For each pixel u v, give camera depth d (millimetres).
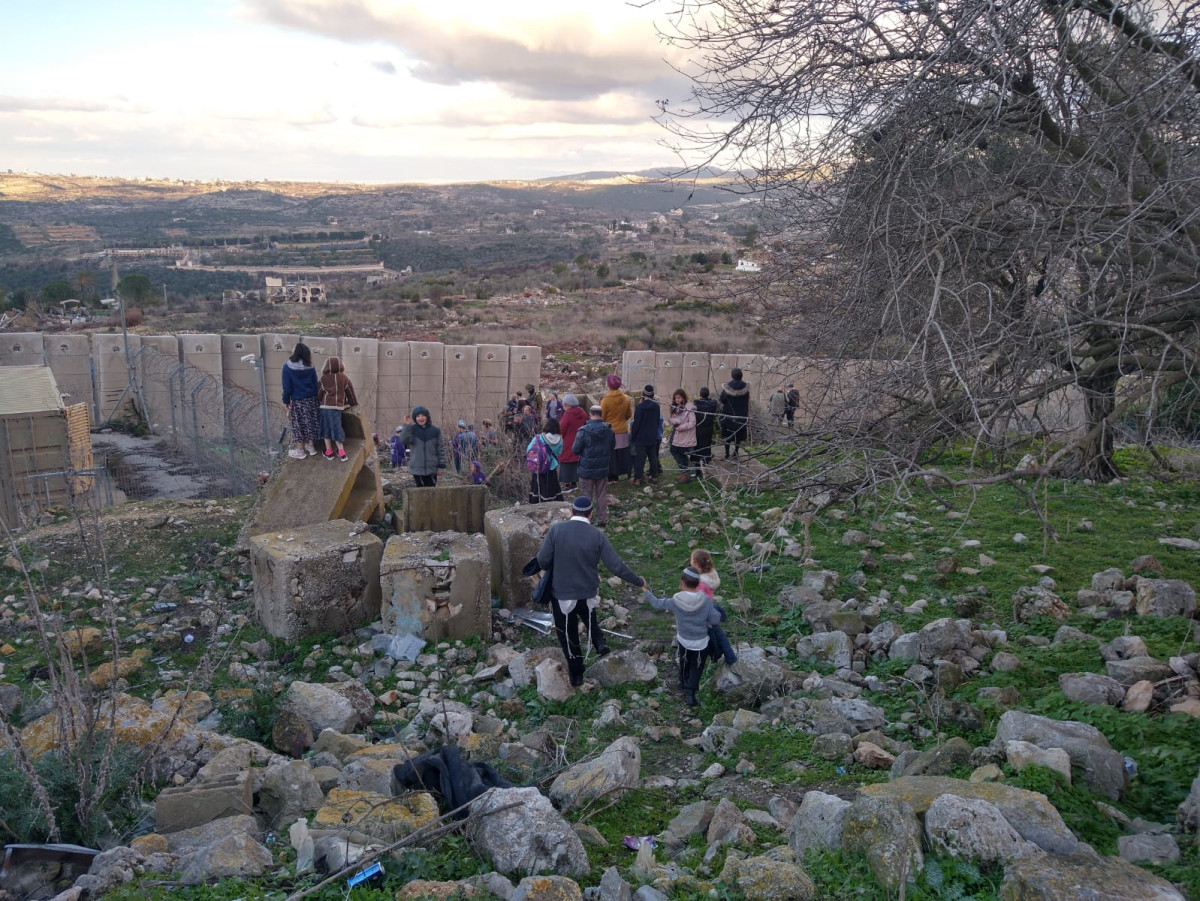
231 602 9188
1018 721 5035
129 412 24531
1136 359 5371
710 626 6887
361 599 8547
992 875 3559
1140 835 3975
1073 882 3176
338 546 8438
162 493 17922
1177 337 5273
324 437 10867
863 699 6602
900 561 9484
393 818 4387
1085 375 5719
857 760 5516
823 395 5926
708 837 4562
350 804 4578
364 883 3875
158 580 9656
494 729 6422
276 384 26172
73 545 10375
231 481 17453
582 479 11227
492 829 4191
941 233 5242
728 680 7000
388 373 26453
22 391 14078
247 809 4801
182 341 25203
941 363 4855
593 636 7719
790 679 6984
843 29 5883
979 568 9164
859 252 5930
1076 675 6090
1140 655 6363
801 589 8680
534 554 9172
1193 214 4742
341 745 5984
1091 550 9609
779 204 6930
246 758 5164
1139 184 5492
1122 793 4598
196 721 6508
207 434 21812
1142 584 7547
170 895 3672
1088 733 4891
